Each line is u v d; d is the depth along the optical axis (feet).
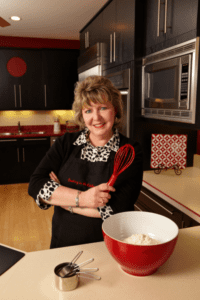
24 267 2.67
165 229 2.80
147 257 2.22
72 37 14.99
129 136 7.75
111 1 8.73
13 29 13.17
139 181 3.81
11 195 12.87
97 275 2.52
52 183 3.66
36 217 10.35
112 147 3.76
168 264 2.71
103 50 9.50
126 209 3.60
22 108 14.90
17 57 14.43
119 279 2.47
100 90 3.31
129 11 7.32
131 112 7.54
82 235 3.63
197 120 5.25
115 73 8.36
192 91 5.23
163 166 7.36
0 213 10.70
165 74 6.15
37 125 16.35
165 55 6.04
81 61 11.79
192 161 8.13
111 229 2.83
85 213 3.56
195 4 4.99
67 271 2.36
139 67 7.25
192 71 5.19
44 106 15.20
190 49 5.19
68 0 9.29
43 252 2.96
